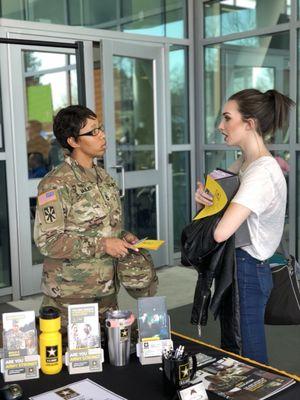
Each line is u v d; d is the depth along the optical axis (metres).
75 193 1.81
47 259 1.85
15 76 4.25
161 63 5.20
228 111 1.77
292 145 4.64
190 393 1.27
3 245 4.36
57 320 1.47
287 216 4.75
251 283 1.78
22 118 4.32
